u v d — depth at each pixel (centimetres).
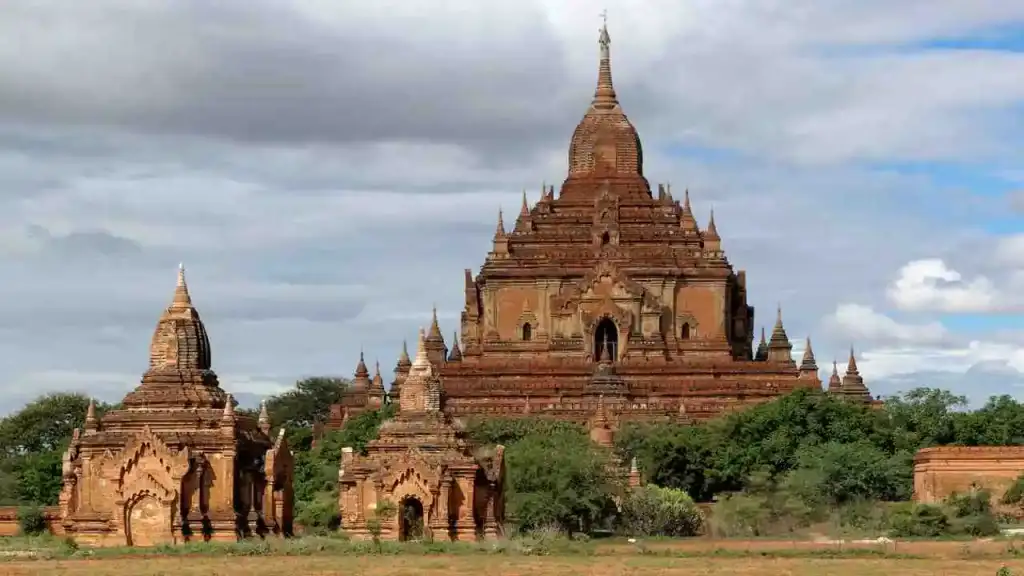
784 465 16675
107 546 12375
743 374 19350
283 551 11944
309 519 13962
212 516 12562
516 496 13800
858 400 18750
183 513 12525
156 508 12494
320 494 15400
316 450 17825
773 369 19388
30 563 11162
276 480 12912
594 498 14000
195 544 12106
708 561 11444
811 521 14938
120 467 12519
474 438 16900
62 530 12938
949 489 15688
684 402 18800
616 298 19788
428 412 13362
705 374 19362
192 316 13100
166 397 12794
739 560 11544
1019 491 15375
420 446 13175
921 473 15912
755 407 17788
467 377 19275
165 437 12588
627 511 14238
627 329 19700
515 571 10669
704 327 19975
